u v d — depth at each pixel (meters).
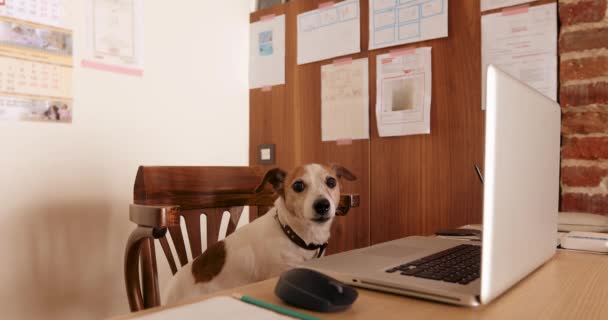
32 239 1.32
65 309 1.40
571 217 1.05
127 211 1.57
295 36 1.78
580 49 1.15
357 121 1.58
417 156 1.44
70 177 1.41
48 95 1.36
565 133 1.17
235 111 1.93
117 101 1.54
